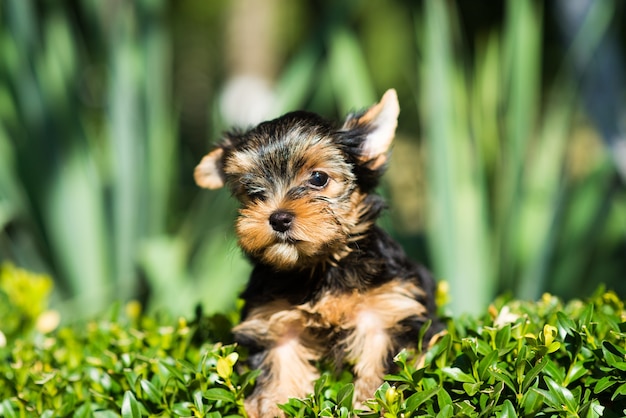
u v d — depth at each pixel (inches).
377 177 32.3
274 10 84.0
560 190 47.5
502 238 46.7
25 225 49.6
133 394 29.3
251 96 78.9
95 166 49.6
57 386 30.5
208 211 51.3
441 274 45.7
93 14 52.4
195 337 32.6
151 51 49.5
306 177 31.3
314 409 28.3
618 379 27.5
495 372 27.6
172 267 47.2
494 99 49.5
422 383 28.4
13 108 49.1
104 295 48.4
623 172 49.5
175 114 62.6
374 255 31.4
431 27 46.2
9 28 48.7
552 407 26.9
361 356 30.7
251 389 31.3
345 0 49.9
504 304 33.2
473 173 47.0
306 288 31.2
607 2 48.0
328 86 61.3
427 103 47.2
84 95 60.5
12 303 38.7
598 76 50.7
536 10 64.8
